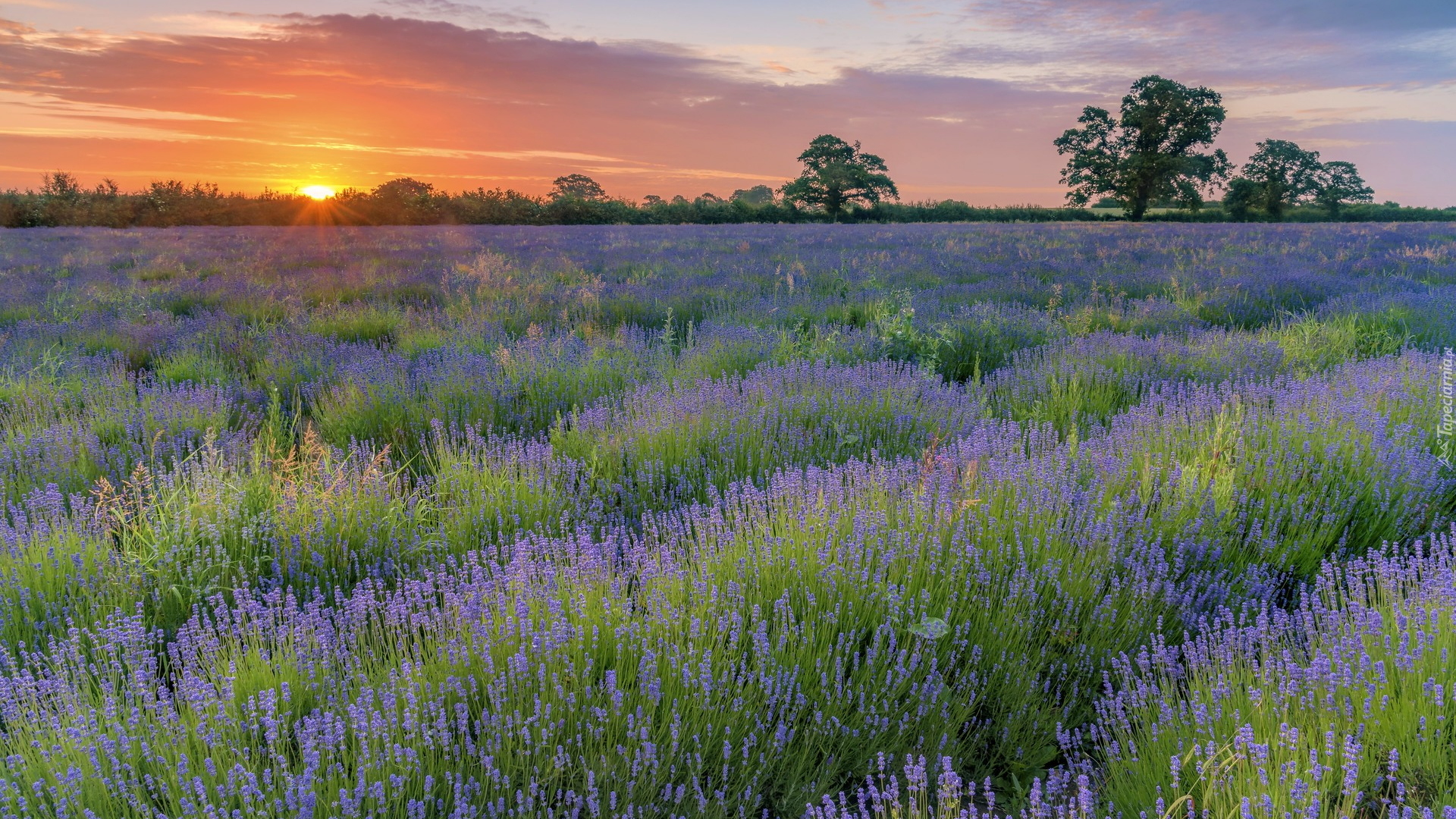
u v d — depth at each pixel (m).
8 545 3.77
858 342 8.87
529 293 12.96
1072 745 3.17
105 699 2.71
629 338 9.22
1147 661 3.35
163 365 8.31
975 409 6.45
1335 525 4.36
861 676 3.19
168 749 2.50
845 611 3.50
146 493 4.94
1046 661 3.52
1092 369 7.45
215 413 6.30
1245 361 7.62
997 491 4.31
